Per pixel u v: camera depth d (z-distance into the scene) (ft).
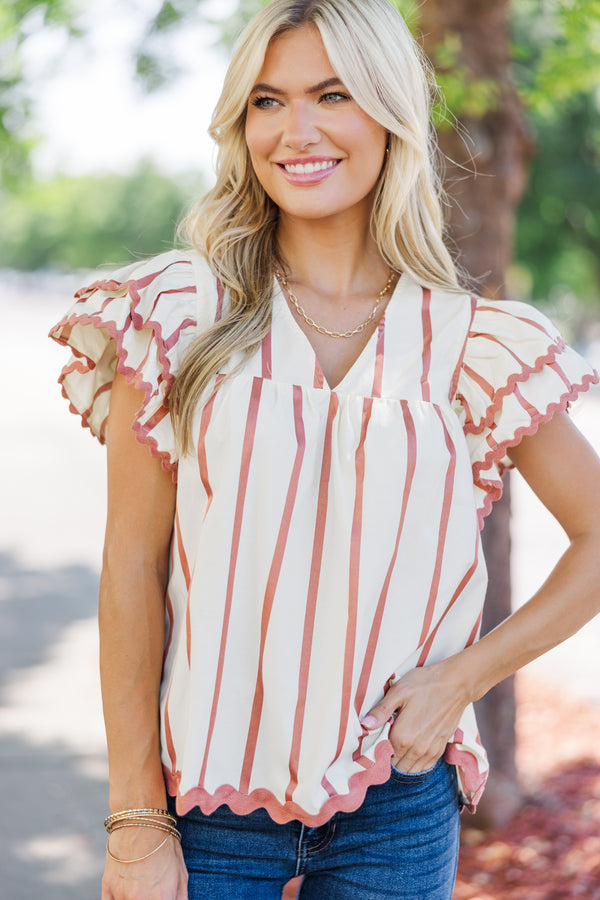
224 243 5.75
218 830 5.39
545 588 5.62
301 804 5.24
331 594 5.30
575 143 56.54
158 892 5.24
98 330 5.80
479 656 5.51
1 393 65.16
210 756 5.28
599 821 12.54
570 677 19.10
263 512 5.23
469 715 5.84
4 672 18.28
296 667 5.27
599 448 44.24
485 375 5.75
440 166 10.93
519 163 11.32
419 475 5.38
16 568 25.91
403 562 5.43
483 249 11.09
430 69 7.13
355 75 5.40
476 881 11.53
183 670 5.39
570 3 11.75
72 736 15.49
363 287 5.90
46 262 221.05
